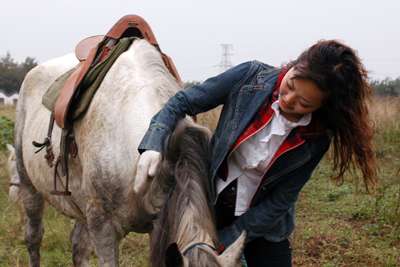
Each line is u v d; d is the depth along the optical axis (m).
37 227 4.52
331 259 5.20
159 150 2.46
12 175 4.64
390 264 4.97
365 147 2.47
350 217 6.43
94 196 3.21
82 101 3.32
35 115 4.06
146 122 2.98
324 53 2.33
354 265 5.04
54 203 3.90
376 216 6.33
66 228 5.78
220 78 2.60
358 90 2.39
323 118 2.55
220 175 2.64
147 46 3.40
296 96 2.37
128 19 3.56
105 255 3.23
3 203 6.67
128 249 5.34
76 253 4.17
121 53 3.42
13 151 4.64
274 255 2.90
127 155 3.01
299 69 2.35
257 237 2.78
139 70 3.23
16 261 5.02
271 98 2.54
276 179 2.65
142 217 3.02
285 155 2.60
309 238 5.64
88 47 3.89
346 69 2.34
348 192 7.31
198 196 2.39
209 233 2.32
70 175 3.49
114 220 3.18
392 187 7.17
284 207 2.69
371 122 2.48
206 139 2.60
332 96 2.38
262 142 2.55
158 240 2.41
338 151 2.61
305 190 7.64
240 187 2.69
